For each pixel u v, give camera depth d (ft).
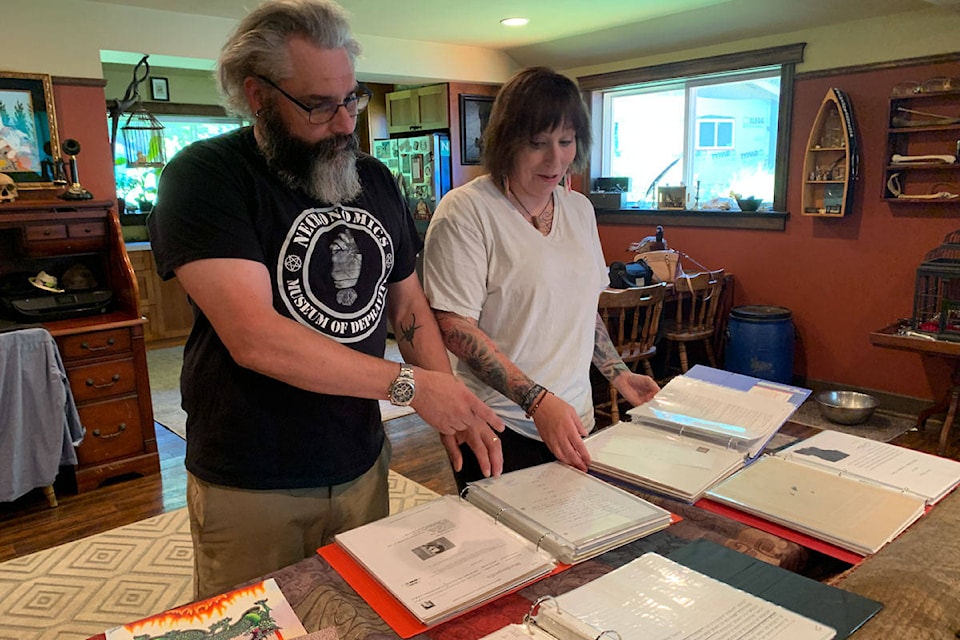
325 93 3.31
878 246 12.59
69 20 11.21
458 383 3.67
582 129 4.47
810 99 13.10
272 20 3.21
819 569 3.37
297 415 3.82
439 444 11.48
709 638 2.40
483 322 4.71
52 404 9.23
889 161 12.05
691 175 15.93
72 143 10.91
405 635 2.59
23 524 9.14
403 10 12.53
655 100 16.29
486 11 12.68
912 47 11.69
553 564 3.01
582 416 4.89
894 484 3.77
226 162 3.46
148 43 12.18
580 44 15.69
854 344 13.17
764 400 4.70
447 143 17.44
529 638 2.50
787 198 13.70
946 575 2.84
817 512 3.44
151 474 10.61
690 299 14.37
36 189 11.13
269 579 2.98
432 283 4.50
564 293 4.62
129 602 7.39
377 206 4.04
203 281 3.31
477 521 3.35
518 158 4.35
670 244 15.85
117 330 10.07
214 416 3.78
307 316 3.70
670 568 2.88
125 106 15.44
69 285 10.73
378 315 4.05
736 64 14.08
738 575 2.88
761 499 3.58
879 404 12.60
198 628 2.66
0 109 10.66
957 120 11.16
